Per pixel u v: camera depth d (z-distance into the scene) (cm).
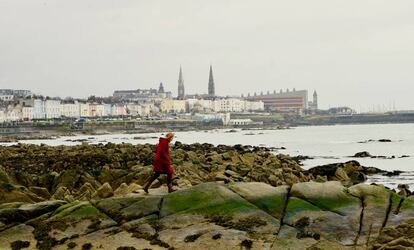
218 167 4144
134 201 1706
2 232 1608
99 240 1513
